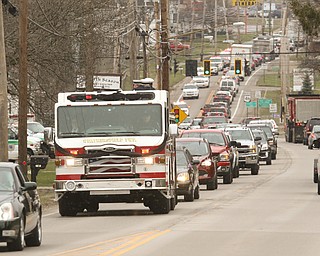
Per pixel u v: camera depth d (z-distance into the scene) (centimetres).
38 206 4109
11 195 3841
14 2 8675
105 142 5597
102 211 6178
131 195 5612
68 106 5684
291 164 12812
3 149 6438
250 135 10775
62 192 5638
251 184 8919
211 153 8244
